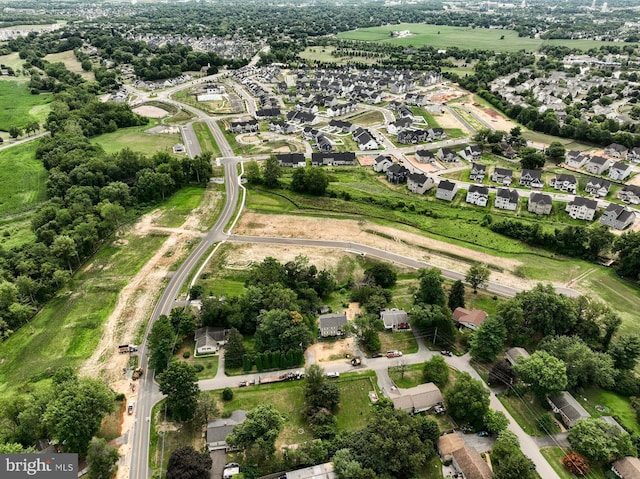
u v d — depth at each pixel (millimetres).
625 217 147125
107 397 77312
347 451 71625
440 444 76062
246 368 92875
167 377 80188
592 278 122125
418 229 146250
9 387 89062
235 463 73500
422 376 91875
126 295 115562
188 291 116562
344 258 130375
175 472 67438
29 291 111250
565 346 91500
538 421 81500
